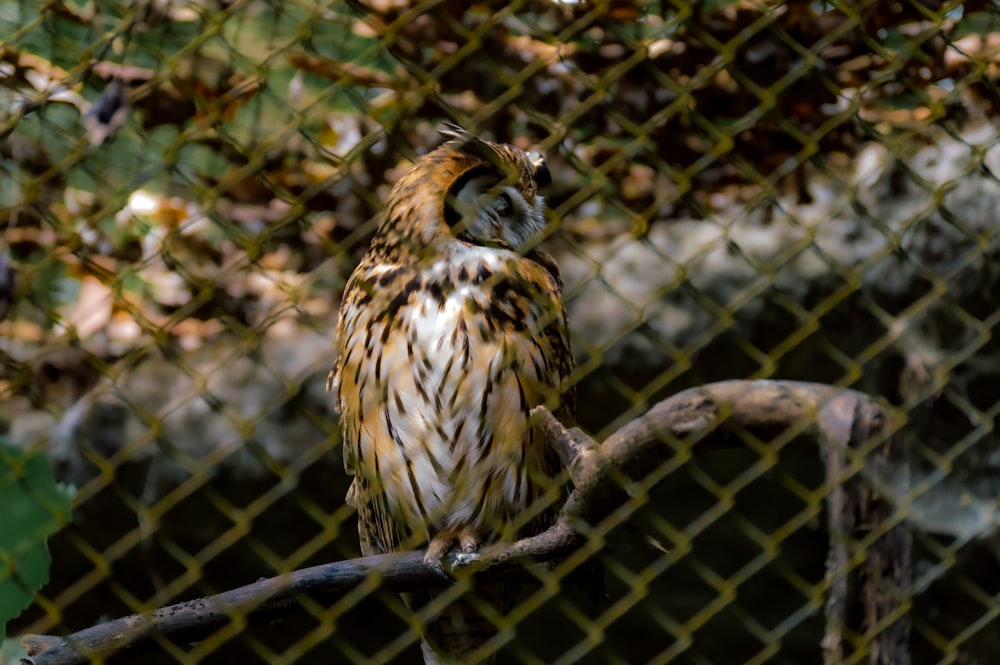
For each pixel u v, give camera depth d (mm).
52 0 6027
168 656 11891
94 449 9617
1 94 7340
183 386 9742
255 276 9242
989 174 7016
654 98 9312
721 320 6305
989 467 10617
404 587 6441
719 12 9141
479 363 7148
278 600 5914
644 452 5633
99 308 8766
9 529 5766
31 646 5605
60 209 7734
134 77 7027
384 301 7285
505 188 7738
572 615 6652
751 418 5508
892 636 5484
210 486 10117
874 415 5438
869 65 9375
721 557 11711
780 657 11984
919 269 6992
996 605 8320
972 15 9125
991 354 10578
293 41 5531
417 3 8227
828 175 6703
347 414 7527
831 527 5539
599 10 5992
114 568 10680
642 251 10328
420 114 8578
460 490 7293
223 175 8234
